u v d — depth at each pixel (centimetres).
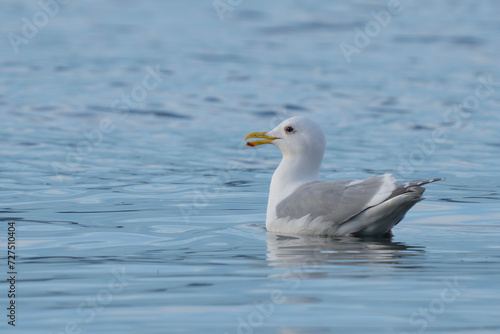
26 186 1552
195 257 1042
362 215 1136
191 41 3647
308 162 1255
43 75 2886
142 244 1130
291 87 2736
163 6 4700
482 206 1388
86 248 1105
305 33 3891
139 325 772
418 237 1159
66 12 4450
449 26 4103
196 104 2491
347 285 895
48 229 1225
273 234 1190
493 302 830
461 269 963
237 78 2881
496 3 4909
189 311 811
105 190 1527
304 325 766
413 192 1095
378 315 793
